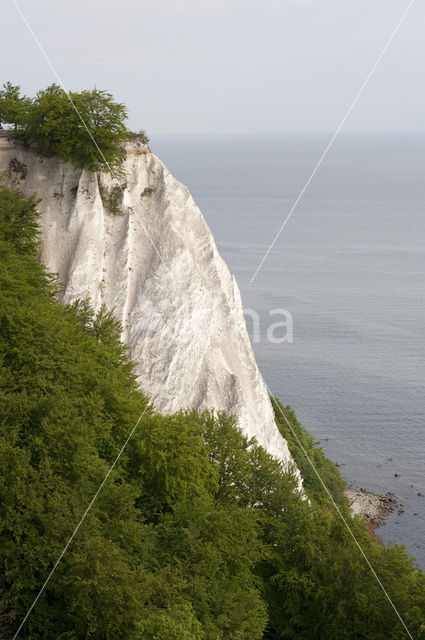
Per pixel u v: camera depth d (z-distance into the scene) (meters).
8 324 39.12
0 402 34.94
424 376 153.75
